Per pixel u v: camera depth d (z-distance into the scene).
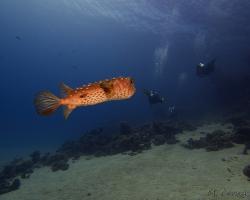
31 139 34.53
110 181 10.90
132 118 30.78
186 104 32.12
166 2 31.73
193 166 10.97
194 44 46.12
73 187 11.05
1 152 26.84
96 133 18.88
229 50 42.41
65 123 50.69
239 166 10.21
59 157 16.52
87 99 1.47
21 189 12.34
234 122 17.95
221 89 30.06
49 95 1.47
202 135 16.31
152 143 15.67
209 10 31.02
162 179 10.13
